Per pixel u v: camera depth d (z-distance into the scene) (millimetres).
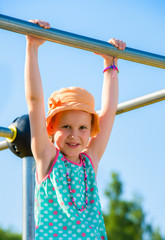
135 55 2607
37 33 2326
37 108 2559
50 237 2486
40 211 2561
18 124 2686
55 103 2721
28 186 2615
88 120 2734
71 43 2422
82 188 2693
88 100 2746
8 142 2711
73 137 2664
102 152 2898
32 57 2535
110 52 2547
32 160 2676
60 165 2656
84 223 2562
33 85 2541
